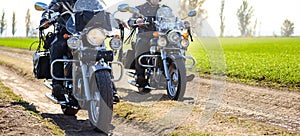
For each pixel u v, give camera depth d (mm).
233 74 14547
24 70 16125
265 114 8414
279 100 9898
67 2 7477
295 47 41750
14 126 6484
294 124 7656
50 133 6293
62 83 7523
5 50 37656
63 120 7699
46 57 8023
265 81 13273
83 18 6875
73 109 7941
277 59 22531
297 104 9422
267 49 39406
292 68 15906
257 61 20453
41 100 9969
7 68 18375
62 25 7531
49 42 7926
